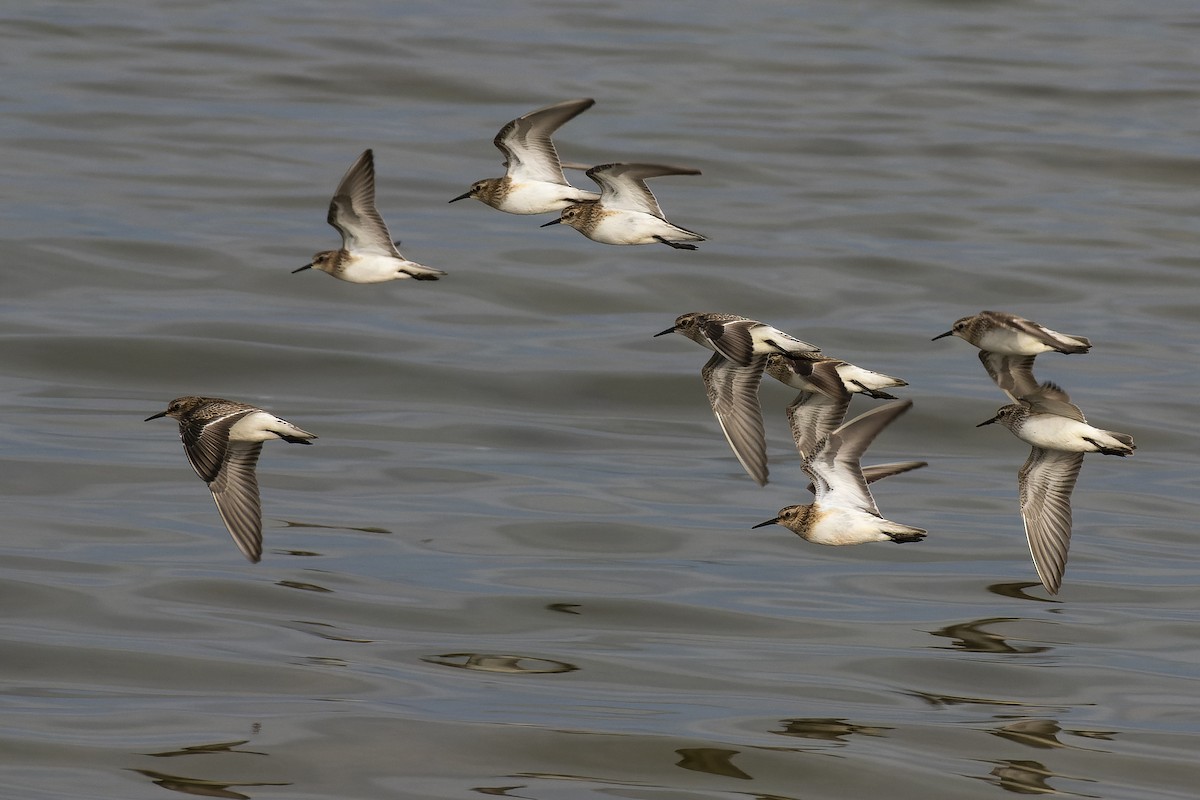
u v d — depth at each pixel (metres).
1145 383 24.03
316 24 39.66
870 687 15.04
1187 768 13.60
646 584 17.33
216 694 14.32
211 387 23.03
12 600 16.11
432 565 17.55
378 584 16.97
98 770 12.88
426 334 25.16
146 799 12.46
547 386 23.55
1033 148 33.22
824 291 26.66
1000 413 14.20
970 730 14.19
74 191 28.98
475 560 17.77
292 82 35.19
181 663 14.89
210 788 12.65
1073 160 32.75
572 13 41.75
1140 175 32.19
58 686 14.38
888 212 29.72
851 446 13.87
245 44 37.69
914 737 14.00
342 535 18.28
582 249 28.62
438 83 35.31
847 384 14.88
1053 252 28.41
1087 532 19.44
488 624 16.11
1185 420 22.91
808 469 13.98
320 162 30.86
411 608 16.38
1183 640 16.38
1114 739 14.12
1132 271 27.81
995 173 31.91
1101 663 15.77
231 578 16.92
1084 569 18.25
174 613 16.00
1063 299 26.66
